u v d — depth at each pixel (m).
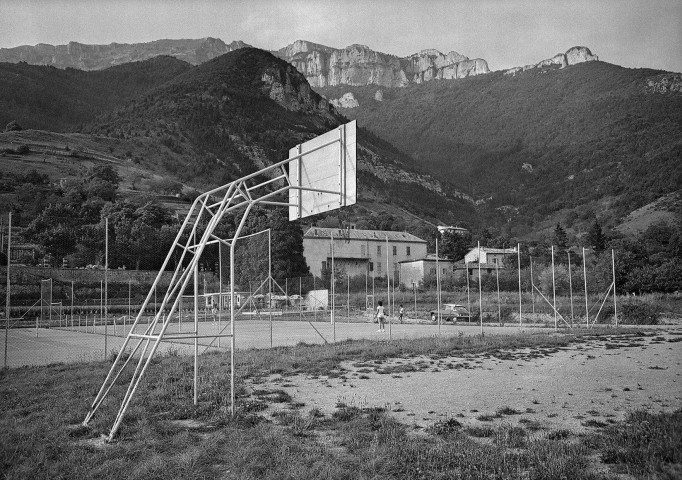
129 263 72.44
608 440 7.96
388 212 196.38
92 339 29.41
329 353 18.62
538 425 9.20
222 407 10.73
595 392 12.09
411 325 40.22
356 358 17.92
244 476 6.82
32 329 41.06
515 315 43.25
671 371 15.00
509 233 190.38
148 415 10.15
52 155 138.38
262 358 17.30
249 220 87.31
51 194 97.69
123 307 56.41
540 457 7.23
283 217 85.25
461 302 50.62
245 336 28.12
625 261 56.44
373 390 12.52
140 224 76.69
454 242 109.38
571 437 8.42
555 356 18.62
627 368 15.65
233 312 10.72
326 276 80.81
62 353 21.55
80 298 58.41
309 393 12.21
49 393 12.45
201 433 9.11
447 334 28.39
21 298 54.75
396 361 17.47
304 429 9.02
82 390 12.72
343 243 97.62
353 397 11.69
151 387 12.84
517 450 7.78
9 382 14.02
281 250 81.75
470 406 10.79
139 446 8.27
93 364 16.97
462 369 15.78
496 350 20.41
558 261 85.31
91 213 88.06
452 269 87.88
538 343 22.47
